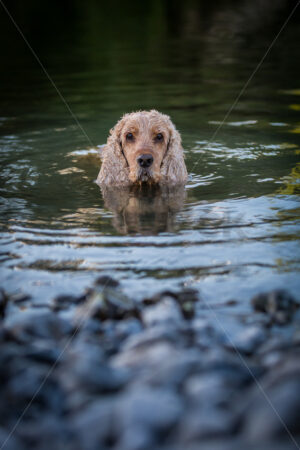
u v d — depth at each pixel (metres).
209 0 30.55
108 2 30.67
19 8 27.14
